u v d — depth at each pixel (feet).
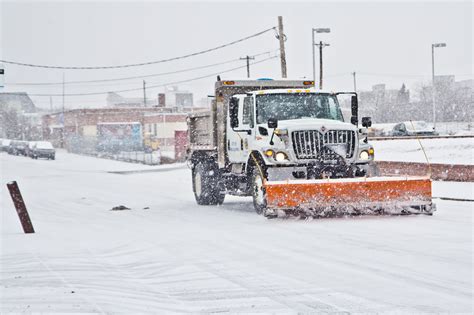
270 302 25.11
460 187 75.41
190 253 37.06
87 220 56.85
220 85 61.26
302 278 29.09
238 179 59.77
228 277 30.14
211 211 61.36
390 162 97.09
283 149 51.16
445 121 315.58
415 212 49.44
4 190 99.14
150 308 24.66
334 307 23.89
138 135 282.56
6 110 438.81
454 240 37.70
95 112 309.63
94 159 235.20
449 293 25.23
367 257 33.24
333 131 51.80
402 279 27.91
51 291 27.94
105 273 32.09
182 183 110.83
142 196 83.76
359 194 48.08
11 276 31.53
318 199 47.73
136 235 45.68
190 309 24.43
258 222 49.80
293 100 56.44
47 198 83.41
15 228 51.47
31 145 236.84
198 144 69.36
